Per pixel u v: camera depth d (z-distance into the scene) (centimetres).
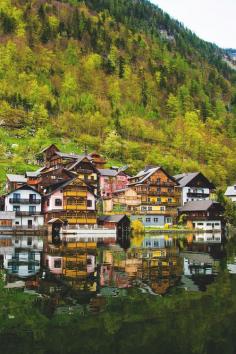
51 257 4003
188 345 1473
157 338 1558
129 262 3616
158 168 11075
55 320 1758
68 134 17838
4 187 11219
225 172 17150
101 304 2009
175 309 1920
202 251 4756
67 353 1409
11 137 15925
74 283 2550
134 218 10338
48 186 9619
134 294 2230
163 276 2834
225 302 2048
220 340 1534
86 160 11475
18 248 5072
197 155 19050
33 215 9244
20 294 2217
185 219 10619
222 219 10212
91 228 8069
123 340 1515
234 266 3394
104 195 11862
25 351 1419
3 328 1658
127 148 16875
